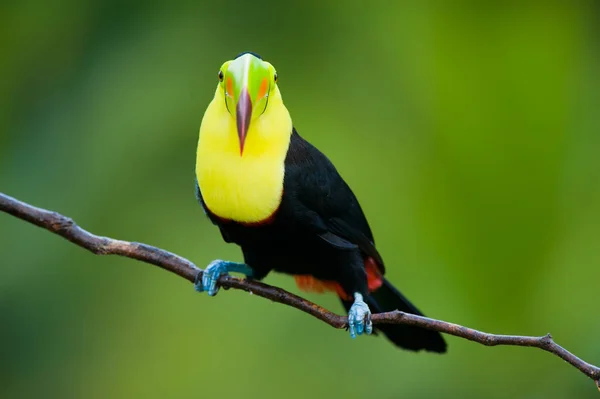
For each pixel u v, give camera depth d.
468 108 11.67
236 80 6.29
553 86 11.71
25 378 10.95
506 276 11.12
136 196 11.20
